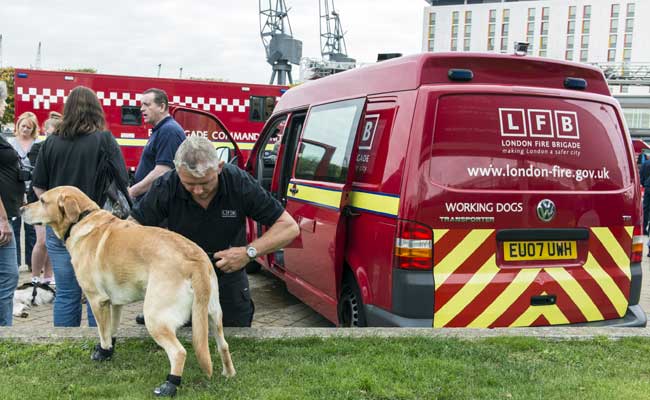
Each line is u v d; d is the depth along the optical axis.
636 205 4.14
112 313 3.36
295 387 3.00
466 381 3.15
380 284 3.83
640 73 44.44
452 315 3.67
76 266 3.17
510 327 3.80
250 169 6.84
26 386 2.99
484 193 3.69
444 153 3.66
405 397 2.94
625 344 3.76
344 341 3.68
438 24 107.56
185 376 3.12
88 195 4.00
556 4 99.25
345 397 2.91
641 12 93.56
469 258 3.69
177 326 2.82
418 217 3.59
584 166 3.96
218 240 3.57
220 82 15.21
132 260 2.95
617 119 4.15
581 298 3.93
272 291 6.60
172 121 5.27
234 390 2.95
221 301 3.81
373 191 3.97
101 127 4.13
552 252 3.87
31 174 4.29
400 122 3.81
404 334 3.63
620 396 3.00
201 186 3.19
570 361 3.47
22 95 14.02
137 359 3.37
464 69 3.79
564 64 4.04
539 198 3.80
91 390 2.93
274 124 6.41
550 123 3.89
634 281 4.11
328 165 4.61
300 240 5.04
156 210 3.45
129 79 14.55
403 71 3.93
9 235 4.07
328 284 4.49
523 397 2.96
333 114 4.78
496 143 3.75
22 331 3.75
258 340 3.70
